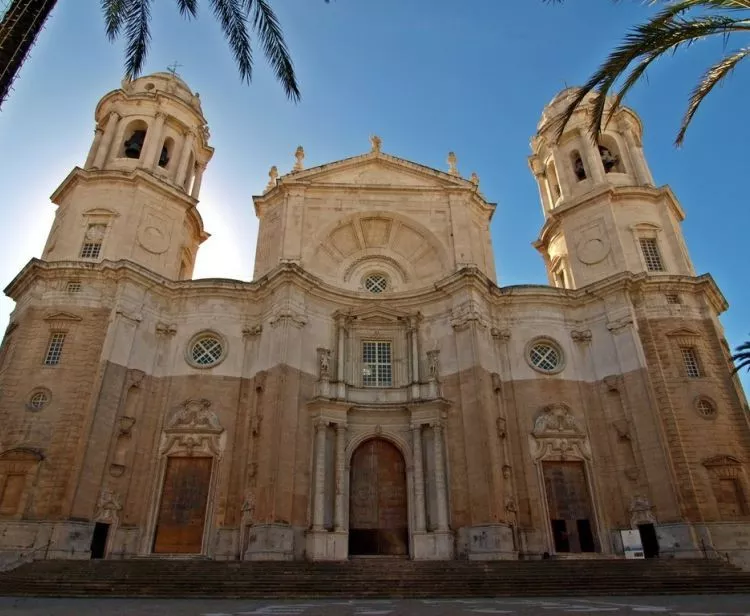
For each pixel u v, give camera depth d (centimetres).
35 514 2184
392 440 2772
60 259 2872
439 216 3350
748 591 1656
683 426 2545
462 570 1856
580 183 3509
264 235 3328
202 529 2459
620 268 3058
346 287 3309
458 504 2531
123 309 2680
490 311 3030
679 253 3116
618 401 2744
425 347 2962
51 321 2592
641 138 3762
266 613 1056
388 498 2683
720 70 1583
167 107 3541
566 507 2602
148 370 2709
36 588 1658
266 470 2414
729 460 2436
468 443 2589
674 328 2797
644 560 2030
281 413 2520
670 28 1373
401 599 1544
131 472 2473
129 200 3075
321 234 3231
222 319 2912
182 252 3350
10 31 1024
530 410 2784
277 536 2273
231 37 1474
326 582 1716
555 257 3559
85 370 2505
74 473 2266
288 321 2750
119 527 2355
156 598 1553
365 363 2991
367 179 3500
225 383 2756
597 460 2683
